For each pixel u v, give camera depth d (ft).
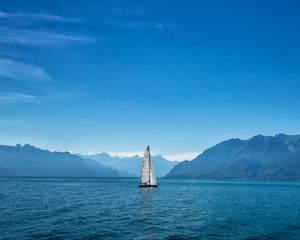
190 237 154.92
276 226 184.96
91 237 150.71
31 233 154.51
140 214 228.02
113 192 469.16
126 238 150.51
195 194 461.37
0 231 157.07
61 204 280.72
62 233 156.76
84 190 516.73
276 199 379.96
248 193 506.89
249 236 158.61
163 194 444.55
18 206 258.78
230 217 218.59
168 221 198.90
